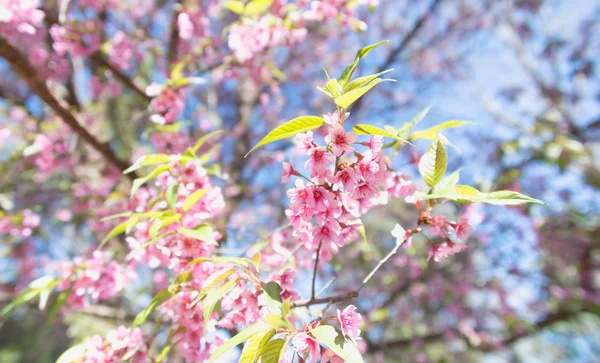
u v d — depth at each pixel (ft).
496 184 16.63
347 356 4.19
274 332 4.55
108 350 6.72
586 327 23.11
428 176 6.22
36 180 19.29
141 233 7.64
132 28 19.88
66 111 12.57
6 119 19.10
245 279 5.76
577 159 17.03
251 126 24.02
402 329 24.44
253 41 12.06
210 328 6.65
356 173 5.35
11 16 10.52
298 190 5.43
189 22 14.64
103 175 17.76
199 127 21.67
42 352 26.68
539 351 25.62
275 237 9.25
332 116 5.22
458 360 25.14
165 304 7.02
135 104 20.24
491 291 22.43
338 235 5.57
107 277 8.86
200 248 6.84
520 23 26.37
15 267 19.30
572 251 20.99
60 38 14.16
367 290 23.43
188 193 7.38
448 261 23.71
